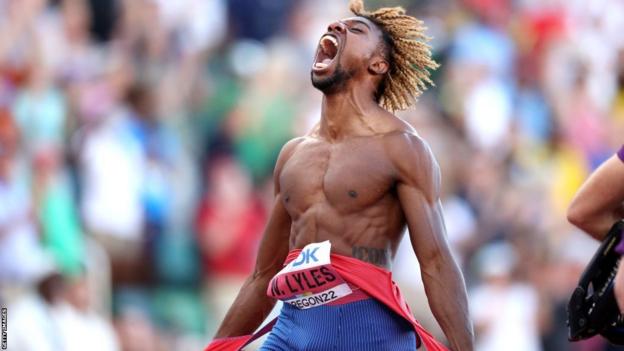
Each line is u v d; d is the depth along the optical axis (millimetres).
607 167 14625
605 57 46125
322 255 13664
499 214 38906
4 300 28594
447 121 41125
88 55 36062
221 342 15203
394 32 14562
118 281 32656
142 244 33312
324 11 42406
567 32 46188
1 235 29719
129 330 31984
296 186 14172
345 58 14203
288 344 13961
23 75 33344
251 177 36781
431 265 13828
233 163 36500
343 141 14148
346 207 13891
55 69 34531
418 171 13844
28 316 27859
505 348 34719
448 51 43312
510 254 36750
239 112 37625
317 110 39219
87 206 32656
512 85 44125
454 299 13773
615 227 14555
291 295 13906
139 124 34750
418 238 13828
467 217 38094
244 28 41125
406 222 14250
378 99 14727
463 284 13906
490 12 45469
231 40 40625
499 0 45906
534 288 35812
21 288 29188
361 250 13875
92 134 33594
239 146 36969
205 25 39344
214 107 37594
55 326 28094
